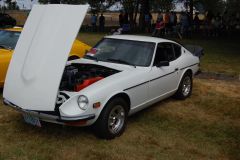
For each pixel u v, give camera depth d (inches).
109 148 201.2
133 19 1230.3
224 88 349.7
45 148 197.0
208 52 596.1
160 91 255.3
